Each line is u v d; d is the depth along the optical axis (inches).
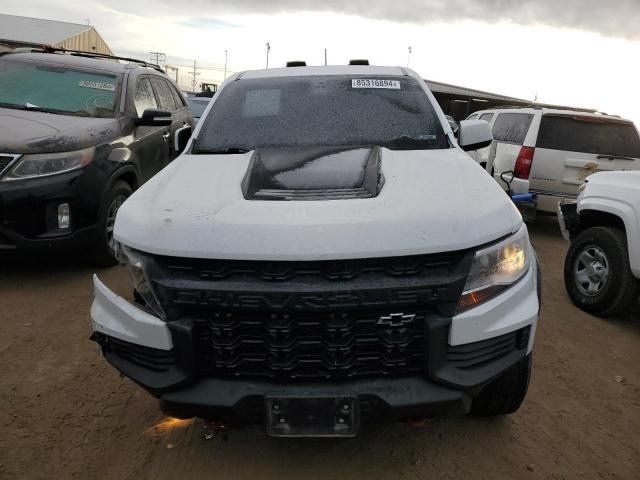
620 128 286.0
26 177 165.9
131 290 89.0
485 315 82.0
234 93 141.3
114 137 199.0
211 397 81.4
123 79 228.5
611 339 158.1
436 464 100.2
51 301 170.1
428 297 78.7
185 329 80.7
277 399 80.0
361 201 85.7
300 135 126.0
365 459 101.3
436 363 80.8
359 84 140.6
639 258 155.9
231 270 79.1
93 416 114.0
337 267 77.6
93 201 180.7
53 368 132.1
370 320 80.1
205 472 97.8
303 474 97.4
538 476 98.0
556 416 117.1
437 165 105.9
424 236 78.8
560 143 285.0
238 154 119.1
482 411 109.7
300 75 146.1
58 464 99.2
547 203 290.4
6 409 115.2
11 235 165.6
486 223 83.7
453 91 1005.2
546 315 175.3
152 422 112.3
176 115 279.4
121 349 89.9
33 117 189.8
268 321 79.9
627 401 124.4
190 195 92.4
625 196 162.6
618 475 99.0
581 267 180.7
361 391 80.4
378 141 124.4
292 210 83.0
